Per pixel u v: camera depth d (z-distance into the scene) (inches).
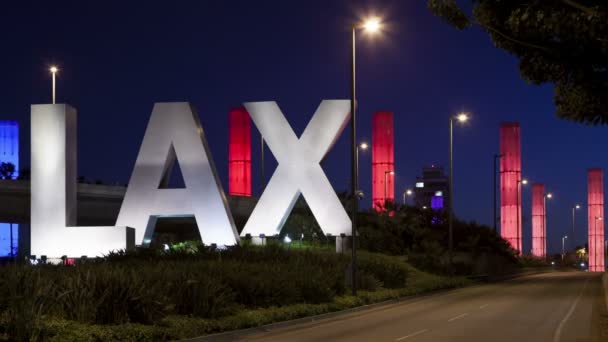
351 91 1301.7
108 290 735.1
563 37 427.8
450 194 2145.7
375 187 3238.2
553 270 4562.0
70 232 1690.5
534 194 4982.8
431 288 1715.1
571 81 467.8
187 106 1866.4
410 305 1293.1
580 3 390.9
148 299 761.6
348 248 2047.2
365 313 1125.7
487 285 2149.4
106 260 1339.8
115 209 2400.3
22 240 2682.1
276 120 2023.9
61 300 714.8
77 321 699.4
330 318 1043.9
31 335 607.2
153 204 1855.3
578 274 3410.4
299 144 2005.4
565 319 969.5
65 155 1696.6
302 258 1537.9
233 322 847.1
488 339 732.0
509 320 956.6
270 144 2022.6
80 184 2252.7
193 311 855.1
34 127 1705.2
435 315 1048.8
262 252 1598.2
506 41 480.4
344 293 1296.8
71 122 1739.7
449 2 467.2
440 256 2522.1
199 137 1852.9
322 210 1977.1
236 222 2861.7
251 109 2041.1
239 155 2965.1
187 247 1653.5
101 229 1690.5
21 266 798.5
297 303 1096.8
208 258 1465.3
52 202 1695.4
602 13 375.6
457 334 780.6
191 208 1841.8
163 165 1865.2
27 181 2127.2
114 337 665.0
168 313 802.8
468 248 2930.6
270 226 1995.6
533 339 733.3
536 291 1747.0
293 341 737.0
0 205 2121.1
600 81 452.8
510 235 3956.7
